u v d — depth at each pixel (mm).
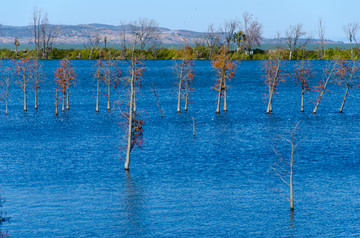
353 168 84562
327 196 70250
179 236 57094
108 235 57375
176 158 91938
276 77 144750
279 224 60438
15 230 58219
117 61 151000
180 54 195000
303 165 86875
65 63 146875
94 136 112000
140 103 164000
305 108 153500
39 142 105625
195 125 125438
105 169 84312
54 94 185875
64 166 86062
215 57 147625
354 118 134625
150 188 73875
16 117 136750
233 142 105562
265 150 98250
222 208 65625
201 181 77375
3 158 91375
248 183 76500
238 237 56781
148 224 60375
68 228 58906
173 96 180250
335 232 58250
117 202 67812
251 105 159750
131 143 85250
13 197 69375
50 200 68375
